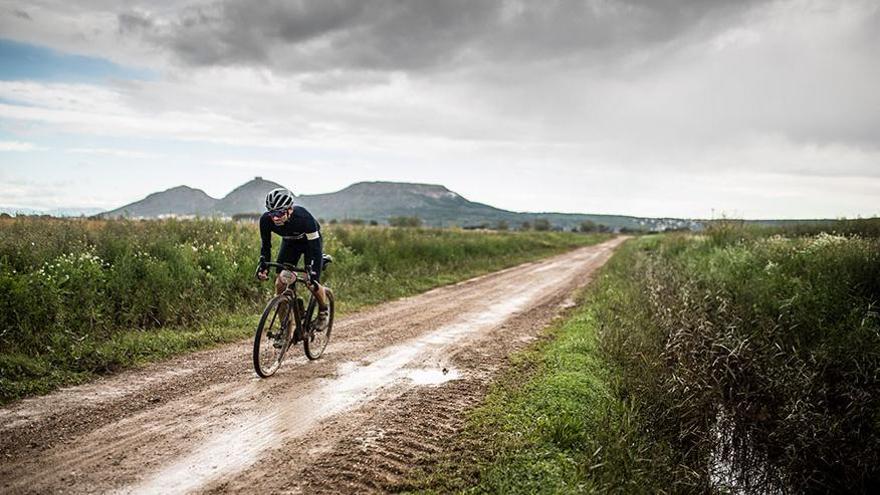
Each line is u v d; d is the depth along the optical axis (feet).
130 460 13.10
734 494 18.39
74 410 16.01
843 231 52.54
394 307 38.68
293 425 15.97
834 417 22.44
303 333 21.95
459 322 34.06
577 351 26.40
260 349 19.86
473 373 22.77
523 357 25.79
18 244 28.37
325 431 15.70
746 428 22.93
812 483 20.27
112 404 16.70
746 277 37.58
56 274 25.27
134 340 23.22
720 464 20.15
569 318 36.63
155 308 27.94
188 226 45.50
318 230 21.61
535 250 112.27
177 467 12.94
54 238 31.19
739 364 26.43
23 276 23.75
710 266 43.39
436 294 46.26
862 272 32.01
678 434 19.97
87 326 23.91
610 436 16.37
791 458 20.54
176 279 31.09
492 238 105.19
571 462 14.79
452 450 15.08
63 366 19.49
